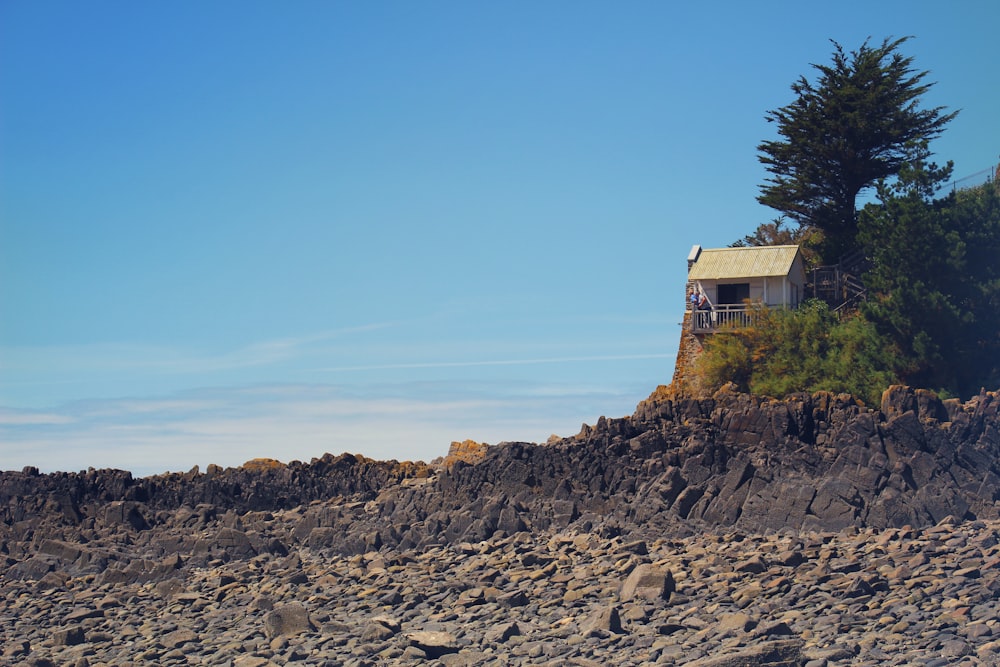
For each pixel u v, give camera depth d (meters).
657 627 27.19
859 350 54.03
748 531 38.31
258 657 27.97
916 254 51.94
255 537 43.94
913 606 26.61
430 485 47.59
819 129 70.62
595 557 36.22
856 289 65.38
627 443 44.03
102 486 50.31
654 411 45.84
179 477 51.72
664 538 38.00
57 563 43.62
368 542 42.19
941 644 23.50
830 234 72.50
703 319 64.00
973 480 38.72
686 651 25.14
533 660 25.86
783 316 59.50
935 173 57.28
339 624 30.33
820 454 40.75
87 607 36.78
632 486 42.19
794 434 41.94
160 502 49.97
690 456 42.06
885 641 24.34
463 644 27.94
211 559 42.78
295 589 36.53
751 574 31.92
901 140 70.25
